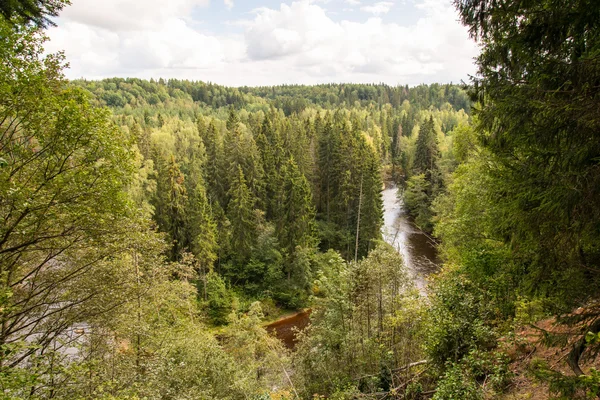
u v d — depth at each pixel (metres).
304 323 29.56
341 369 13.66
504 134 6.88
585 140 4.84
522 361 8.39
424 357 11.88
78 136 7.51
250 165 41.94
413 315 12.00
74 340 9.64
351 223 41.75
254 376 16.27
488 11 6.29
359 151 44.19
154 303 12.66
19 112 7.21
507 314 10.54
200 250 30.30
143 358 11.56
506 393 7.62
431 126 53.53
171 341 13.05
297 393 14.22
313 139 55.25
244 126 72.25
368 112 130.62
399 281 14.76
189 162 49.56
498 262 12.79
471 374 8.29
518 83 6.34
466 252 14.88
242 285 33.53
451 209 24.80
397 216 51.84
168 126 72.38
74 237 8.73
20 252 8.23
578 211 5.00
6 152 7.46
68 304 9.96
